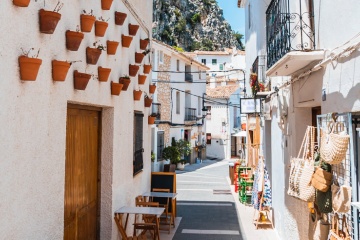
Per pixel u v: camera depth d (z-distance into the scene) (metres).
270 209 8.78
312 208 4.66
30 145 2.83
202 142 32.56
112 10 5.20
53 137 3.26
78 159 4.40
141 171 7.46
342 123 3.70
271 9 6.55
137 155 7.07
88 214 4.81
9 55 2.50
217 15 78.69
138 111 7.29
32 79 2.69
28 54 2.77
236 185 14.17
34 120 2.89
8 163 2.51
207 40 71.69
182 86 26.89
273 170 8.61
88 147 4.80
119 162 5.64
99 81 4.58
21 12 2.66
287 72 5.93
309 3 5.51
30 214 2.83
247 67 15.95
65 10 3.51
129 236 6.08
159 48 22.30
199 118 29.86
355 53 3.50
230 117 35.47
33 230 2.88
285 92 6.89
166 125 23.45
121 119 5.75
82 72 4.00
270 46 6.54
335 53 4.12
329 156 3.45
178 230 8.25
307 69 5.30
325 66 4.48
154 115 8.50
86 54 4.11
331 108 4.24
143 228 6.26
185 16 70.38
